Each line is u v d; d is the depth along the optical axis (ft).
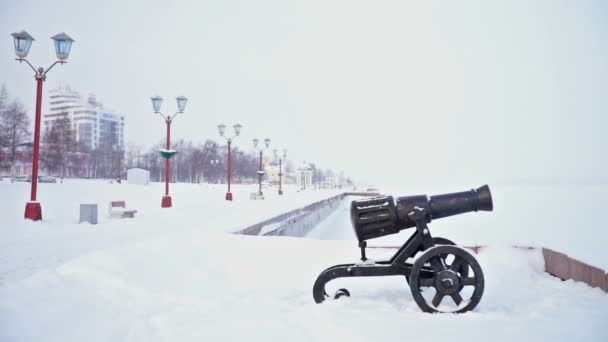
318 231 75.72
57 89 458.09
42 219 48.16
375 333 12.57
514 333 12.52
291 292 18.21
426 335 12.37
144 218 50.75
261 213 54.80
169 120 73.46
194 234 30.32
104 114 460.55
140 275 19.75
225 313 15.20
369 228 17.03
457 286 15.37
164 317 14.75
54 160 207.31
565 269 20.18
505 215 86.69
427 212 16.70
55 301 15.62
